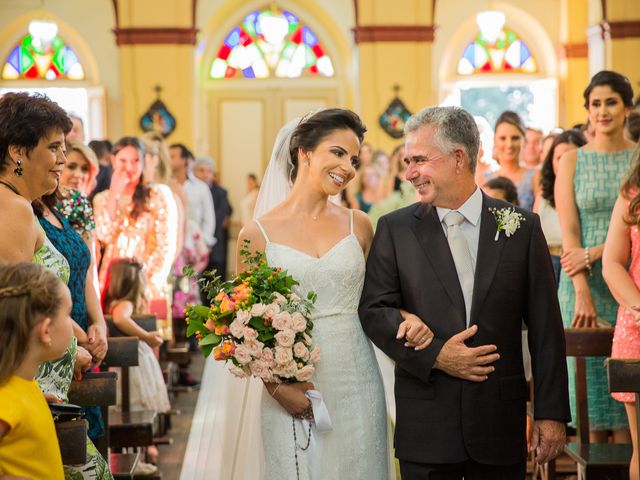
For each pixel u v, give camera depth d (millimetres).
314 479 3689
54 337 2807
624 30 15055
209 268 12422
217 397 4398
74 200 4586
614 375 3799
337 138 3789
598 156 5238
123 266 6160
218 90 17484
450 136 3424
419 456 3418
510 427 3436
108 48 16375
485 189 6043
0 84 16500
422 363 3387
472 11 16875
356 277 3816
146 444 5371
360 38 15344
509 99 17531
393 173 9750
